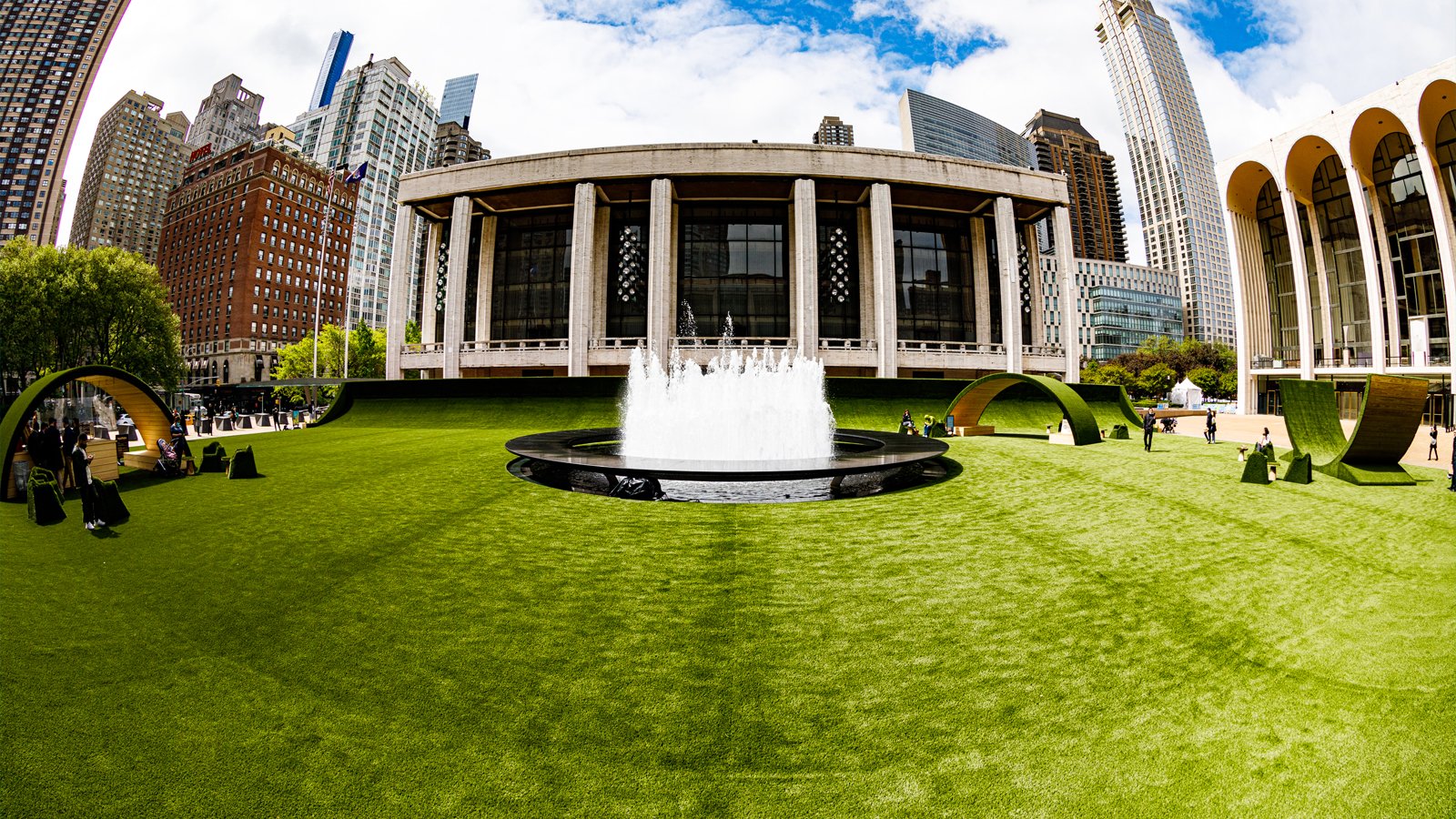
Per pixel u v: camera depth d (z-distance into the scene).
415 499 11.48
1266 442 15.76
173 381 48.06
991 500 11.57
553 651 5.41
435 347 40.75
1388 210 38.31
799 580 7.24
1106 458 16.97
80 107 111.69
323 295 90.25
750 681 4.93
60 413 31.45
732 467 11.52
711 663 5.21
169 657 5.25
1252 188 44.81
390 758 3.91
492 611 6.30
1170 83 160.50
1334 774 3.80
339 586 6.97
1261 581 7.37
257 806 3.47
